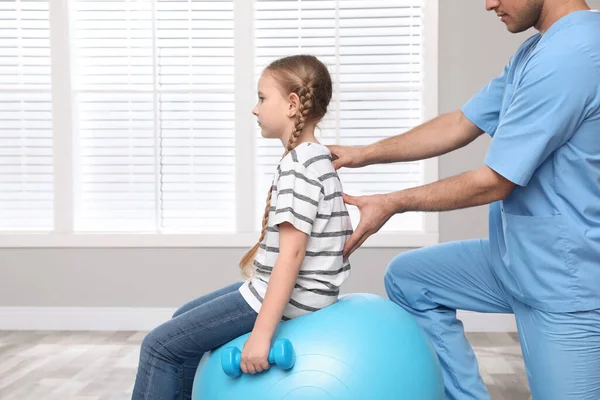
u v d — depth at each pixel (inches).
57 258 150.2
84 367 120.9
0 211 153.3
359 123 147.3
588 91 63.1
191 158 150.0
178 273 149.4
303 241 63.9
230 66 149.1
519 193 68.4
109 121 150.2
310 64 69.6
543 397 68.8
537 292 67.4
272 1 146.5
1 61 150.6
